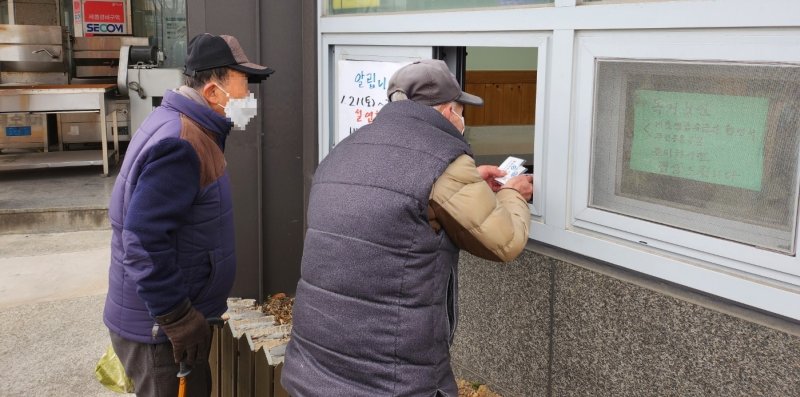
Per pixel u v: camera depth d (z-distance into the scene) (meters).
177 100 2.44
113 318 2.51
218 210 2.52
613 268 2.68
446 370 2.10
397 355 2.00
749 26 2.16
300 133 4.88
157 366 2.51
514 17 2.95
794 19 2.05
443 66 2.29
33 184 8.31
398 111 2.13
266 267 5.00
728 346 2.27
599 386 2.73
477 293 3.32
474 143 6.13
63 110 8.55
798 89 2.11
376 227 1.98
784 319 2.17
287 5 4.67
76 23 11.25
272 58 4.71
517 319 3.10
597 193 2.75
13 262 6.11
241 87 2.58
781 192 2.18
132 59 9.31
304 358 2.14
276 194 4.92
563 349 2.88
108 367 2.88
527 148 6.26
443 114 2.29
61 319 4.89
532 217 3.01
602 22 2.58
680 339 2.41
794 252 2.14
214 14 4.53
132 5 11.39
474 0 3.25
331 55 4.37
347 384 2.04
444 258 2.04
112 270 2.49
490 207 2.04
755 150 2.24
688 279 2.41
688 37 2.35
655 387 2.51
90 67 10.62
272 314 4.74
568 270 2.80
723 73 2.29
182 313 2.35
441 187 2.00
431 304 2.01
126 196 2.35
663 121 2.49
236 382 3.03
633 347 2.57
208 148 2.45
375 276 1.99
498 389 3.27
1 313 4.98
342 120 4.17
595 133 2.72
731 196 2.32
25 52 9.89
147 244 2.25
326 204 2.09
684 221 2.46
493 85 6.09
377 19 3.80
